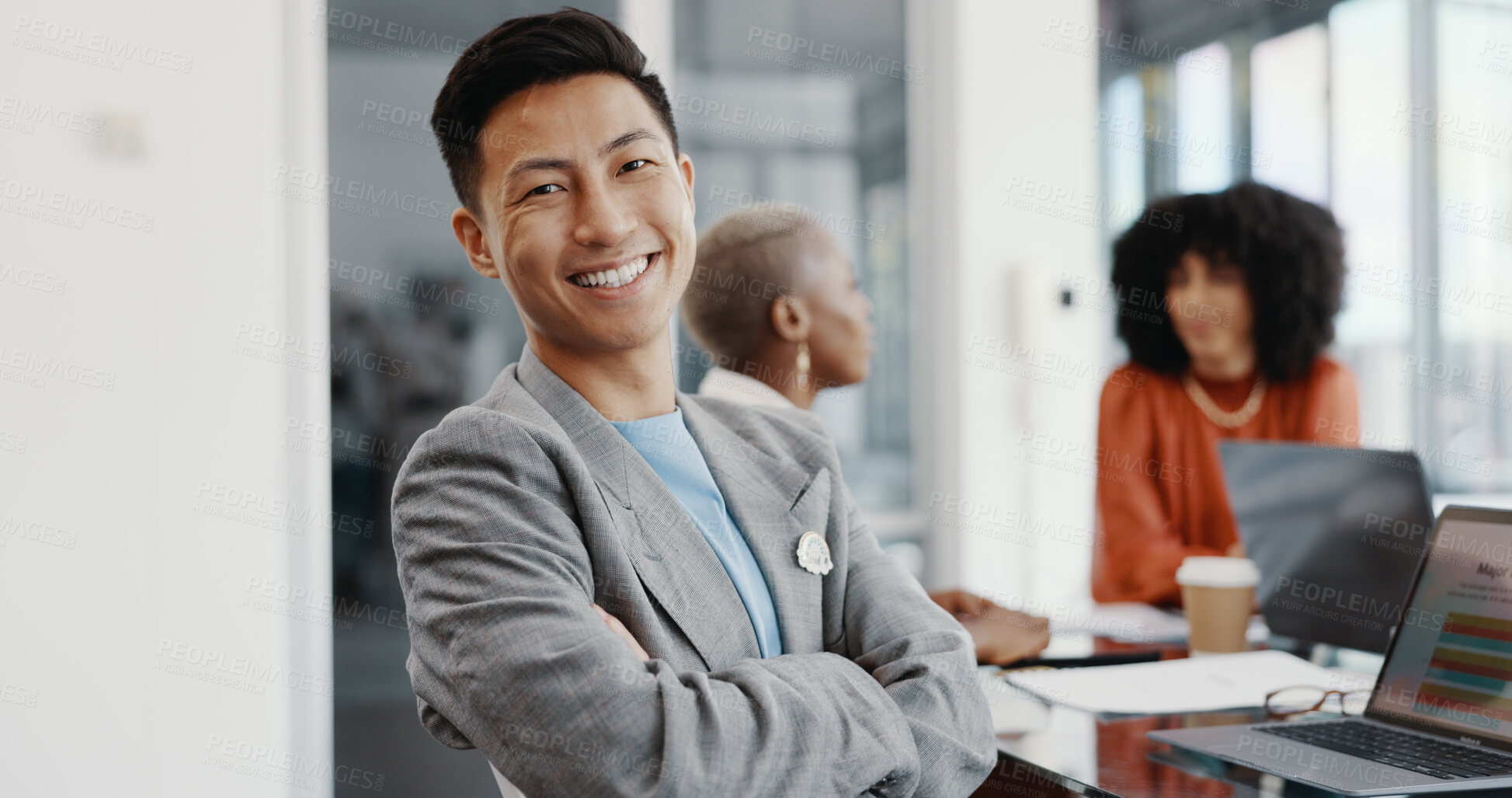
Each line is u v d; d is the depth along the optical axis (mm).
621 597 949
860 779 875
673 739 815
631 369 1055
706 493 1070
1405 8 3590
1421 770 960
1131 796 941
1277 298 2082
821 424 1252
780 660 959
